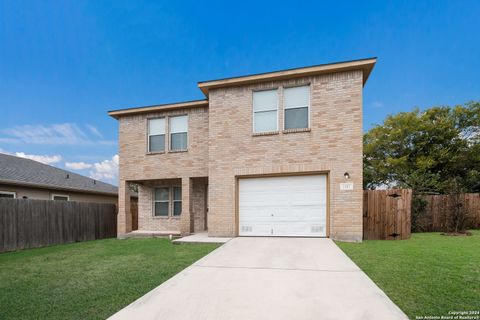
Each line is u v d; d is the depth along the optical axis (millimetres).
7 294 4414
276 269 5352
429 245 7570
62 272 5812
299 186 9125
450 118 17625
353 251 6824
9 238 9547
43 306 3881
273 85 9477
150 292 4258
